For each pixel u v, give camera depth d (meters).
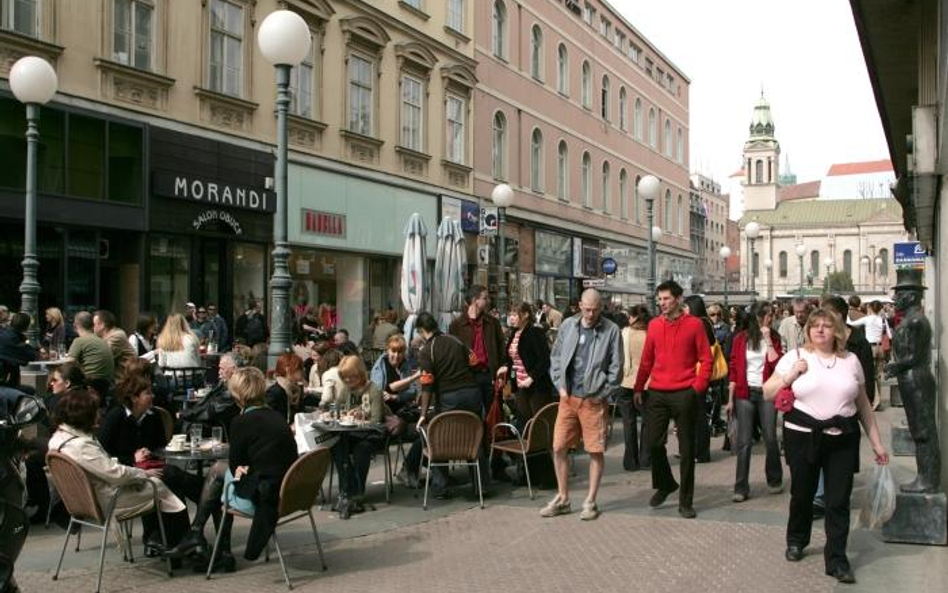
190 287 18.41
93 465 6.39
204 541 6.89
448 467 10.00
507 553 7.32
